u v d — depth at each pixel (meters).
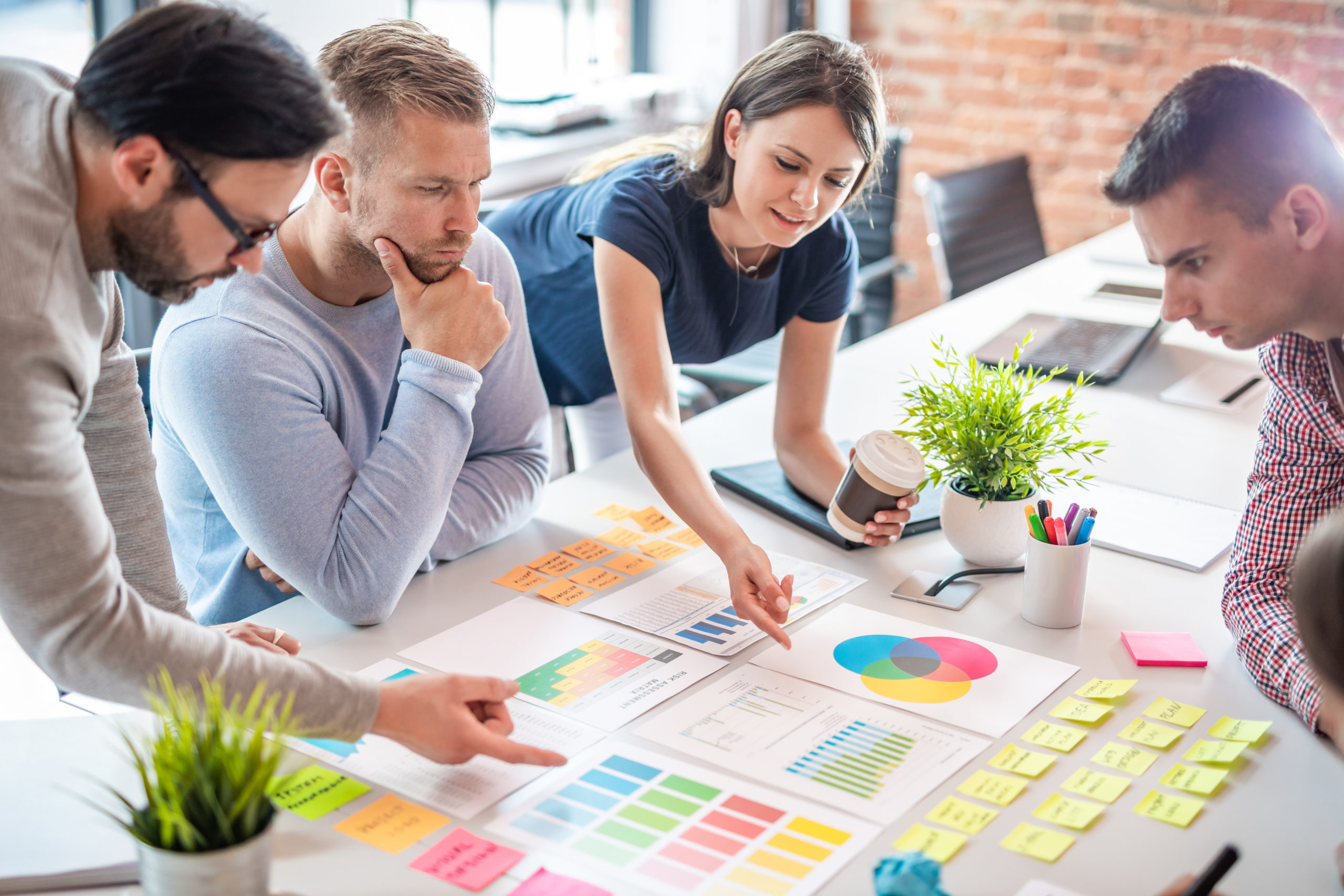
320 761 1.09
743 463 1.81
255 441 1.33
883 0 4.21
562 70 3.88
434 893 0.92
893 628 1.34
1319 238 1.08
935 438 1.46
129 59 0.88
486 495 1.54
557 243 1.86
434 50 1.30
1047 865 0.96
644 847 0.97
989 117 4.18
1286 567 1.31
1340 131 3.69
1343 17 3.58
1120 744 1.12
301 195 2.46
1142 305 2.55
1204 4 3.76
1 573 0.90
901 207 4.40
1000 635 1.33
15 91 0.92
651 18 4.09
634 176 1.63
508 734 1.09
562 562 1.51
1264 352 1.33
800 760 1.09
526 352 1.64
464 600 1.41
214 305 1.36
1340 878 0.94
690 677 1.24
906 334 2.40
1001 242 3.28
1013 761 1.09
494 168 3.20
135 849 0.91
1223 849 0.91
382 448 1.37
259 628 1.25
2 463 0.87
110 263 0.96
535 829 1.00
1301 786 1.07
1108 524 1.59
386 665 1.26
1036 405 1.43
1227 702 1.20
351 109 1.28
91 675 0.94
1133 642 1.30
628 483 1.76
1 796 0.98
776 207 1.49
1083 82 3.99
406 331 1.40
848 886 0.93
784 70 1.45
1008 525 1.45
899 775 1.07
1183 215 1.10
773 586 1.32
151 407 1.55
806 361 1.77
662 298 1.69
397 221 1.32
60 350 0.89
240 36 0.90
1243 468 1.79
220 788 0.84
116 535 1.26
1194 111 1.08
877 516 1.45
